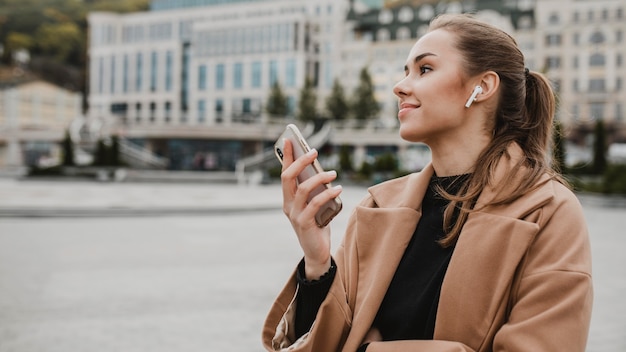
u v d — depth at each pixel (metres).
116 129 49.31
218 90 74.38
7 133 54.22
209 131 49.00
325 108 59.72
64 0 113.50
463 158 1.21
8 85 75.12
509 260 1.02
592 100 57.53
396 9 72.00
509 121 1.20
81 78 101.00
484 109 1.20
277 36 70.75
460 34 1.20
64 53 104.31
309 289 1.12
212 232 11.59
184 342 4.34
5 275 6.86
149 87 78.38
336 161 45.78
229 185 35.19
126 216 14.72
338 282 1.13
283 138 1.12
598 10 58.50
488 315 1.03
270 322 1.16
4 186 28.34
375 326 1.19
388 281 1.18
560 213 1.04
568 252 1.00
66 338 4.39
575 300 0.94
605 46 57.50
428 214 1.22
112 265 7.66
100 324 4.80
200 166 53.91
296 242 10.23
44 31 103.50
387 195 1.33
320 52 72.56
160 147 54.25
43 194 21.50
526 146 1.21
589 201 20.14
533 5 68.19
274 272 7.27
